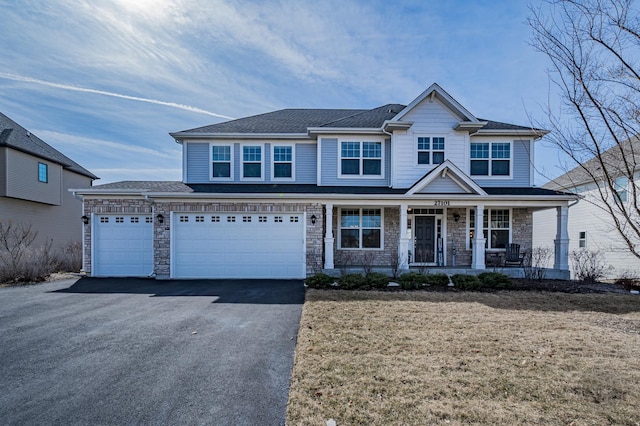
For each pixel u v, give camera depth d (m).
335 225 13.73
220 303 7.89
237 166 13.95
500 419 3.08
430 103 13.21
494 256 13.08
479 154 13.68
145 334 5.61
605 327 5.90
